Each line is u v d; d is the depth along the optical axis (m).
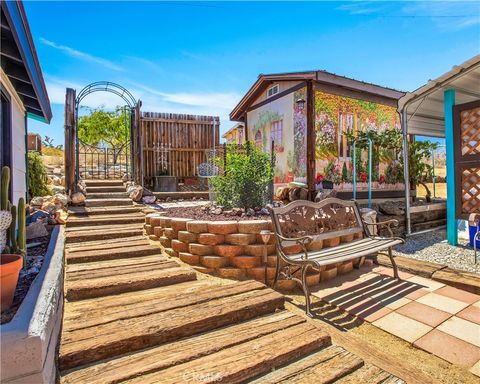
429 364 2.34
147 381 1.89
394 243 3.88
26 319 1.74
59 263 2.93
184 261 4.04
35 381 1.61
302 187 6.88
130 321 2.47
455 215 5.59
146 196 7.72
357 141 7.60
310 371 2.13
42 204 6.62
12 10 2.42
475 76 5.26
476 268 4.32
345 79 7.22
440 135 9.18
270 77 7.76
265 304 2.89
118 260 4.16
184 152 10.62
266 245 3.71
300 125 7.37
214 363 2.08
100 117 13.57
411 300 3.39
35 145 11.32
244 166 4.89
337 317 3.07
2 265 1.89
